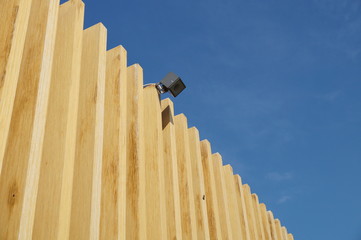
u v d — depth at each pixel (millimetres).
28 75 1478
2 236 1224
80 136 1646
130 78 2160
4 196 1287
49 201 1389
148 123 2223
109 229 1609
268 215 3887
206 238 2352
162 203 2000
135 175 1878
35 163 1327
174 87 2389
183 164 2410
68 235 1381
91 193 1515
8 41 1363
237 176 3299
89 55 1835
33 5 1654
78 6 1785
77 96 1610
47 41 1537
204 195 2529
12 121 1402
